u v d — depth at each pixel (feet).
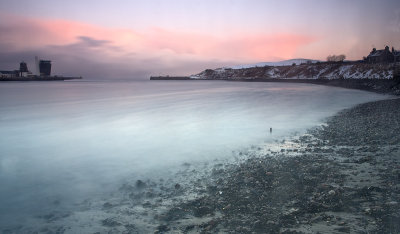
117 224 20.74
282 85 354.33
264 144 46.93
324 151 39.09
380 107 91.71
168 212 22.06
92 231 19.99
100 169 36.42
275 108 103.76
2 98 176.35
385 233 15.80
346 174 27.71
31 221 22.16
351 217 18.28
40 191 28.91
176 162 38.50
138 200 25.46
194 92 227.20
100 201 25.82
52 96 194.49
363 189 22.63
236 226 18.70
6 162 40.63
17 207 24.95
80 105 129.80
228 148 45.32
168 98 167.12
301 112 89.81
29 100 160.97
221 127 65.87
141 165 37.63
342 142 43.91
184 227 19.30
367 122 61.05
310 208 20.25
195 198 24.99
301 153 39.27
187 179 30.91
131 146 49.19
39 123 78.84
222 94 195.83
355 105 106.63
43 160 41.50
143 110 106.32
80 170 36.29
